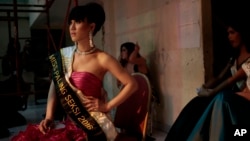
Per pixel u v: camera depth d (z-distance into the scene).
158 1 3.56
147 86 1.48
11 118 4.46
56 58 1.46
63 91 1.38
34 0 6.81
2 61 6.47
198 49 2.92
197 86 2.97
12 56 5.67
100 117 1.36
